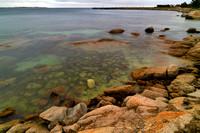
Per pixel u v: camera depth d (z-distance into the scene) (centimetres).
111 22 5444
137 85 920
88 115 473
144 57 1507
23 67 1321
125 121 396
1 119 657
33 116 664
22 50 1862
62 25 4519
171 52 1578
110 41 2278
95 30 3609
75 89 915
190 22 5150
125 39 2516
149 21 5747
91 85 945
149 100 504
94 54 1670
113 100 724
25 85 995
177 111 390
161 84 898
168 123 315
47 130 490
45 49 1912
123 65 1308
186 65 1203
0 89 945
